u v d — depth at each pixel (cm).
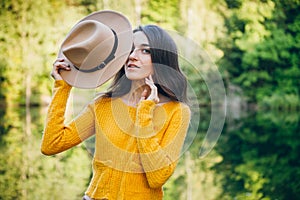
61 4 2030
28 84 2061
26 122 1391
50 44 2045
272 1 2175
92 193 316
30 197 600
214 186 655
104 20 325
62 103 321
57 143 318
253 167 807
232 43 2130
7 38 2064
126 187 311
